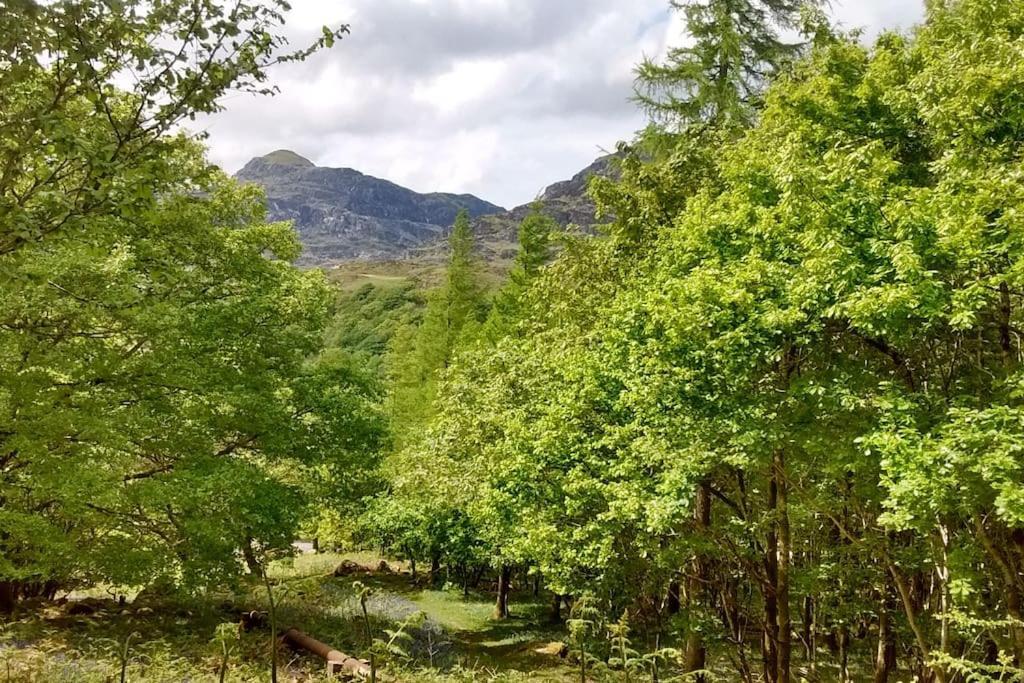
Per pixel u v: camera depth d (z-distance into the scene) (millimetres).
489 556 23641
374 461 19859
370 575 32219
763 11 17000
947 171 9344
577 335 16344
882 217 8742
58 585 17109
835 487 11680
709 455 9625
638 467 10953
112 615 16094
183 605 18031
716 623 13398
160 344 12016
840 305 7859
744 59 16906
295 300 18188
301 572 29984
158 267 8547
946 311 8078
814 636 15461
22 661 9961
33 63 4098
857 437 8398
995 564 9906
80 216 4676
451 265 41781
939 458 7258
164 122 4438
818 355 10375
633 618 17938
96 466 10195
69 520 11977
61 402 9898
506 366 18453
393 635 7305
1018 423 7102
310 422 18609
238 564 14664
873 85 11836
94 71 4141
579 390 13039
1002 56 8445
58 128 3990
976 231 7531
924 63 10883
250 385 15703
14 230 4312
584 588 12922
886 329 7836
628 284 14430
